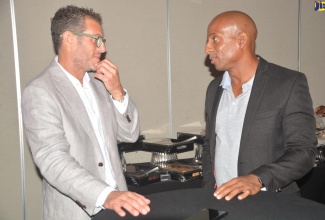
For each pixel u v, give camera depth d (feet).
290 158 5.17
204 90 11.53
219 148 6.08
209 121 6.44
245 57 5.86
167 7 10.87
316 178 8.48
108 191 4.54
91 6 9.99
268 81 5.75
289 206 4.23
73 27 5.30
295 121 5.49
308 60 12.82
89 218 5.24
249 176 4.87
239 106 5.96
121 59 10.43
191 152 11.26
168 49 10.98
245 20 5.83
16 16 9.36
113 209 4.22
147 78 10.79
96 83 5.96
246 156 5.69
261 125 5.64
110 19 10.23
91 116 5.57
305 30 12.68
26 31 9.46
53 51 9.75
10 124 9.53
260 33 12.06
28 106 5.10
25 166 9.75
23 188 9.78
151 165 8.53
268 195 4.58
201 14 11.29
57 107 5.12
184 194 4.71
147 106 10.85
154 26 10.75
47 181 5.03
